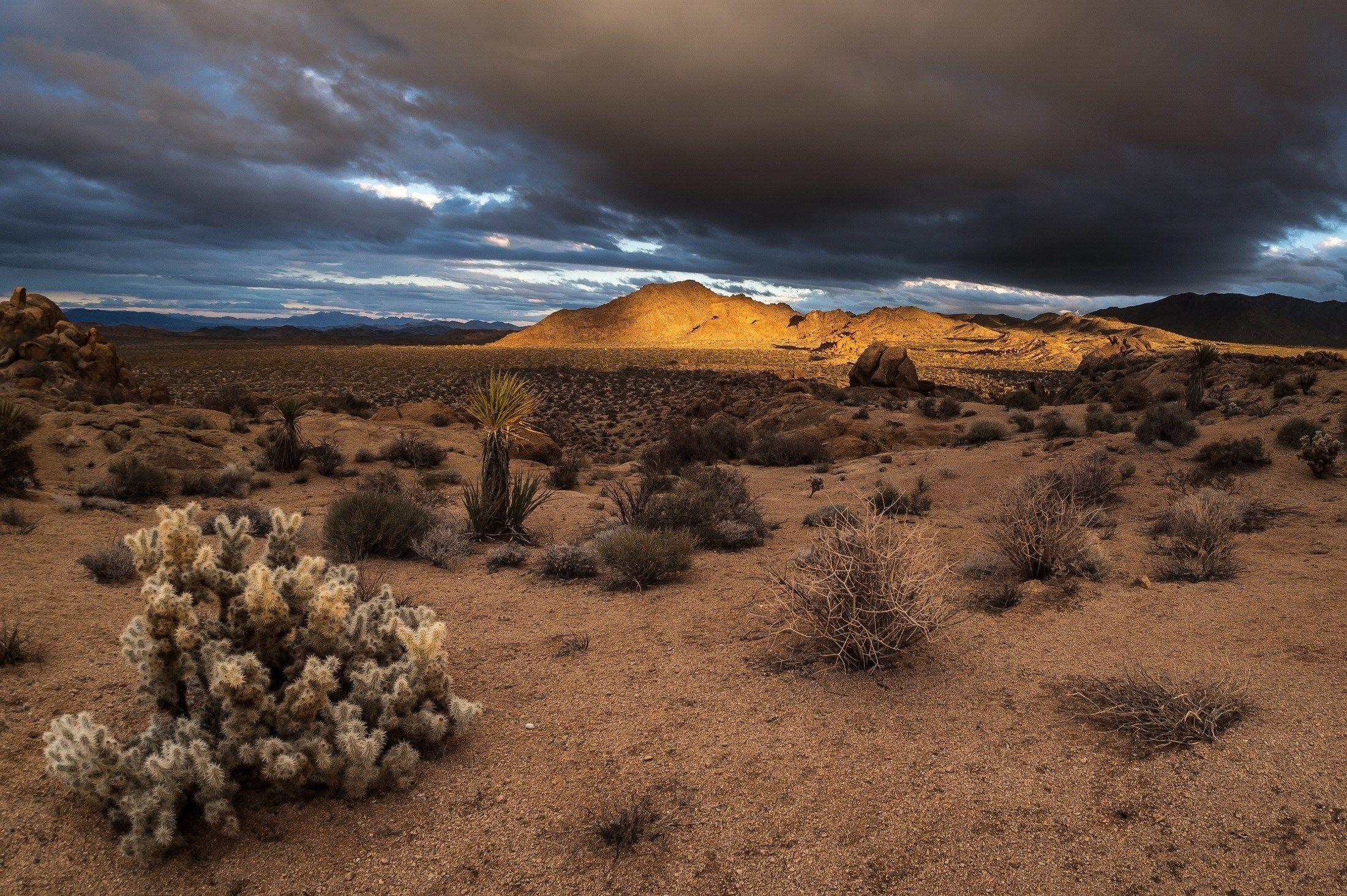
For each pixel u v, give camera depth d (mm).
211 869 3152
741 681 5203
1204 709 4137
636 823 3477
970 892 3006
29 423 15672
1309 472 12562
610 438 46625
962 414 32219
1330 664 4809
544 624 6621
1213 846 3135
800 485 18766
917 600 5410
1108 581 7289
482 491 11328
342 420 24531
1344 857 2969
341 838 3387
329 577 4695
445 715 4152
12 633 5488
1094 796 3561
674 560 8180
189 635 3627
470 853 3318
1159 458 15062
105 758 3174
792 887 3084
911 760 4020
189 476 14445
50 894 2957
